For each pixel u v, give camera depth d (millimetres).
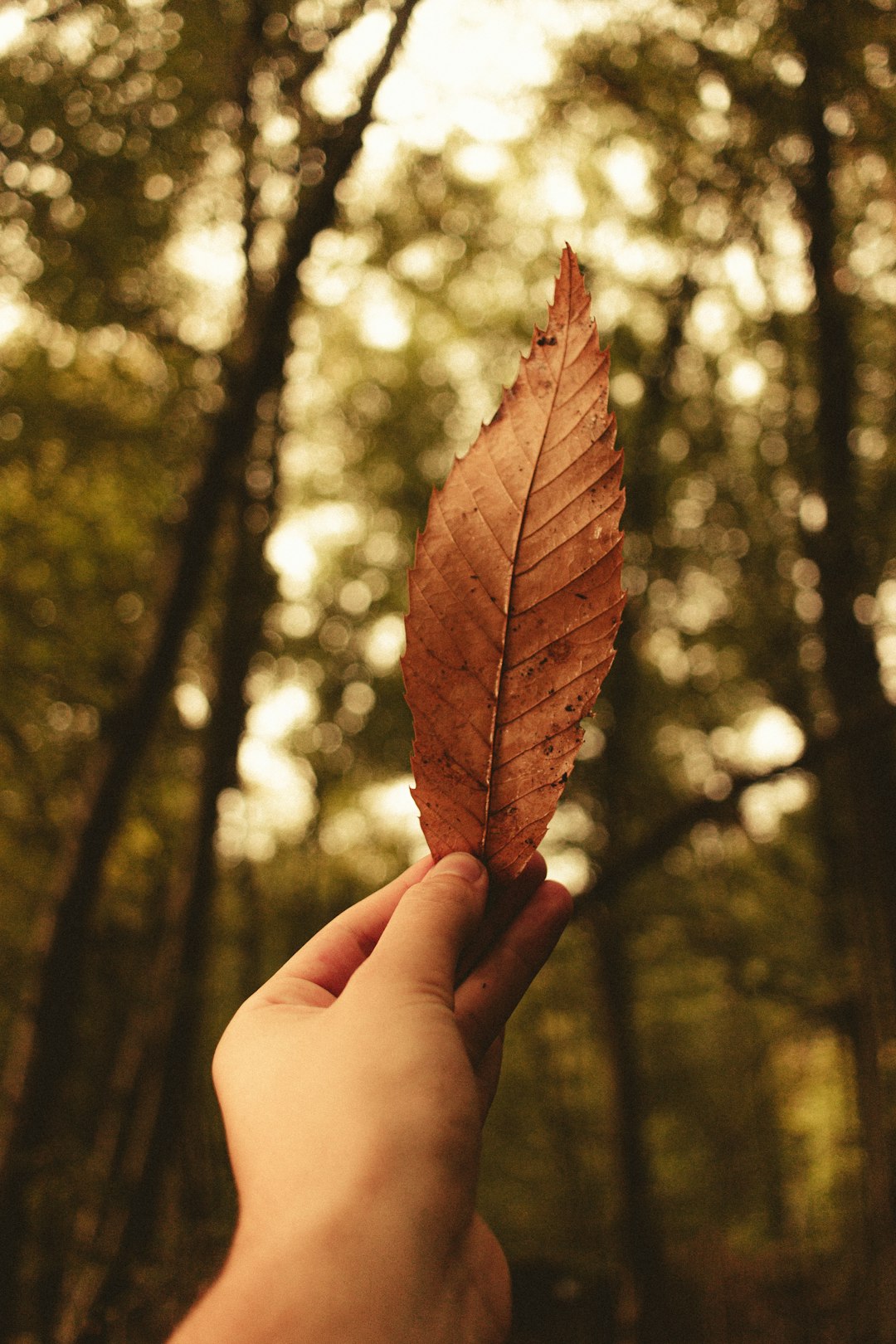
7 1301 3738
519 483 508
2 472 5996
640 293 7188
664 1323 7777
